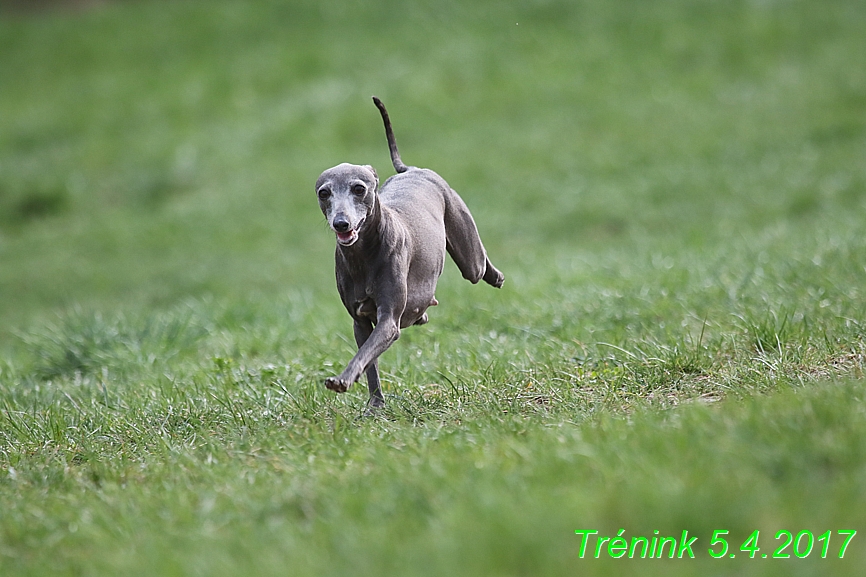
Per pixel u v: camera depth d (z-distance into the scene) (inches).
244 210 952.9
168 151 1103.0
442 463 257.9
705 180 875.4
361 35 1304.1
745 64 1116.5
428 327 474.3
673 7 1263.5
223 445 316.5
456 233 359.3
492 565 205.2
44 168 1099.9
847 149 882.8
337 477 263.7
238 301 622.5
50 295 797.2
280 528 234.7
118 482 296.4
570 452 253.1
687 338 393.4
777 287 441.7
